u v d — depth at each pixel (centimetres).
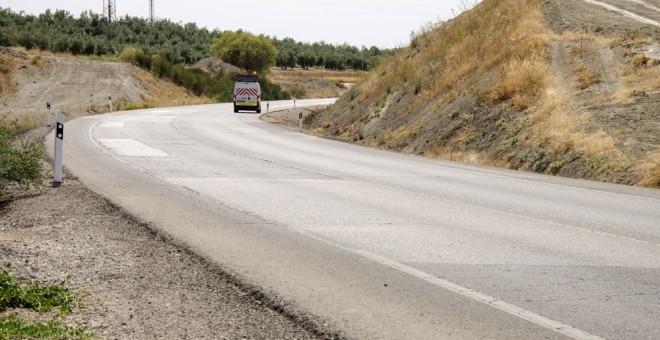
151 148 2209
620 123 1967
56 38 8981
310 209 1159
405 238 928
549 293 661
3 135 1345
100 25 11981
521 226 1035
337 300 630
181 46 11625
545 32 2994
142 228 970
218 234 934
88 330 539
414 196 1340
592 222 1080
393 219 1079
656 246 899
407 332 542
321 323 562
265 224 1014
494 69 2772
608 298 646
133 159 1880
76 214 1071
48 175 1489
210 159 1961
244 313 598
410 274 730
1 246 811
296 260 789
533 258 817
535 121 2173
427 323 565
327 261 786
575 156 1823
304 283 689
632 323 570
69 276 644
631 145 1783
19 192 1312
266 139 2770
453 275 729
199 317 584
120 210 1095
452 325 561
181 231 946
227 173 1645
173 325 559
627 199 1342
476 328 554
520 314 593
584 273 744
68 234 923
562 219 1104
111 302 623
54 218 1044
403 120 2984
